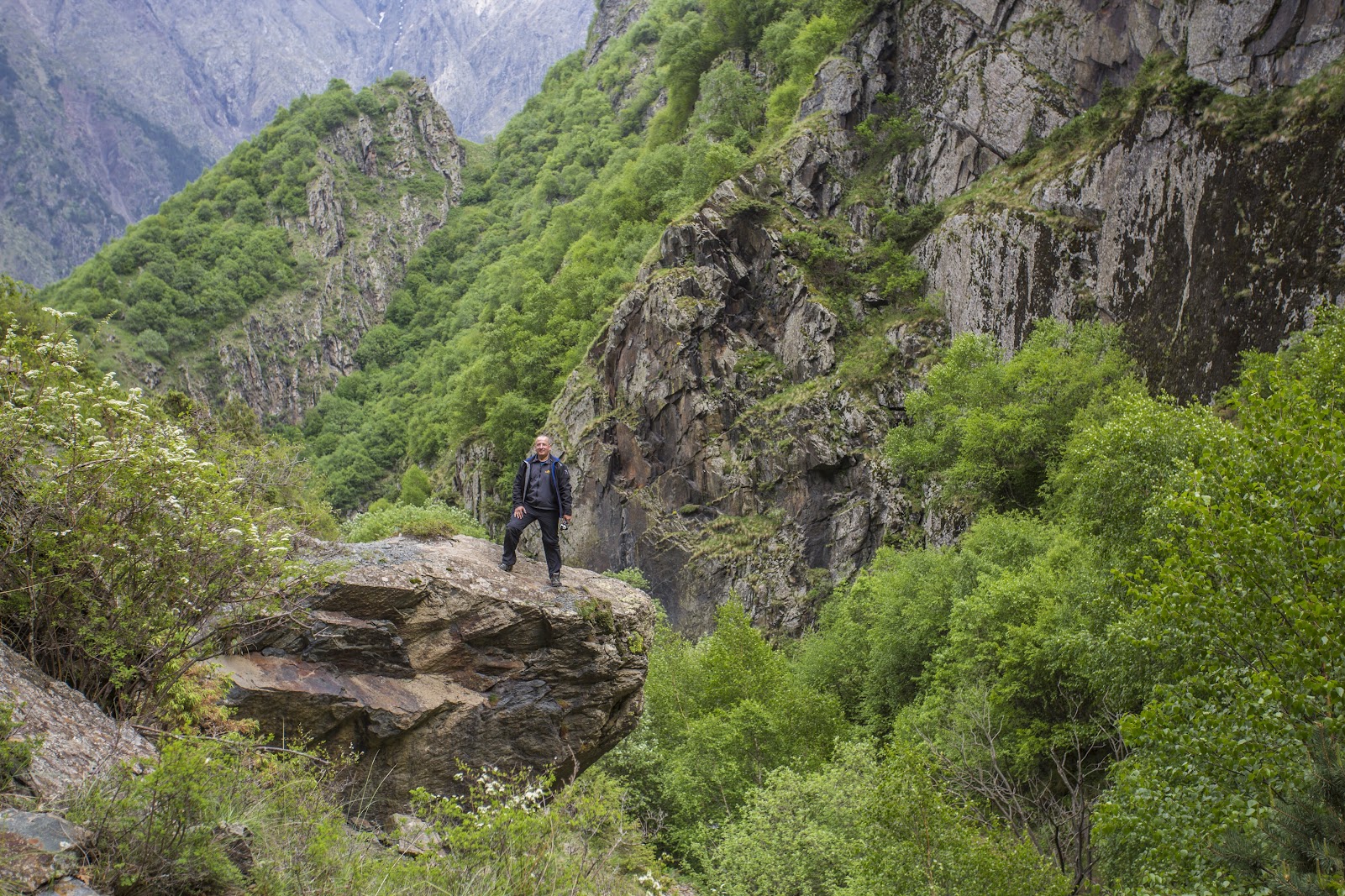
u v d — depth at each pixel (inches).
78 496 354.0
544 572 614.9
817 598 2440.9
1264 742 406.3
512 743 545.6
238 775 307.4
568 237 5132.9
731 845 919.7
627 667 592.7
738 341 2923.2
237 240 7691.9
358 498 5423.2
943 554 1525.6
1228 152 1803.6
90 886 230.4
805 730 1255.5
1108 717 872.3
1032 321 2218.3
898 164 2888.8
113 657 353.7
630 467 3110.2
